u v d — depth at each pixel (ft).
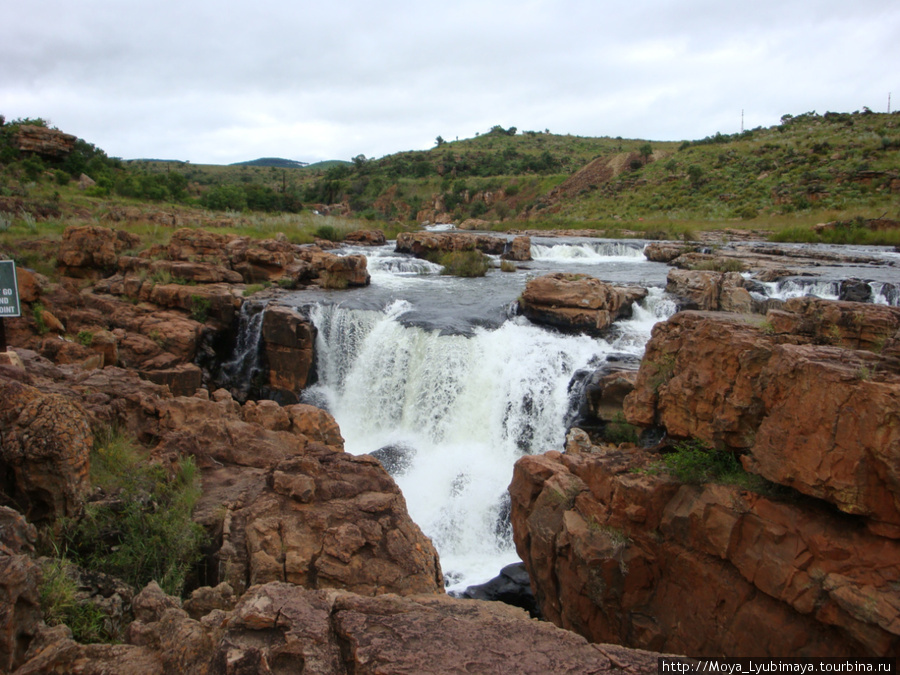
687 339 26.22
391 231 157.58
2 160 171.22
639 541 24.50
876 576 17.70
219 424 33.06
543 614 29.07
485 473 50.21
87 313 63.00
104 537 21.39
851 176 181.68
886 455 17.29
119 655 13.61
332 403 65.92
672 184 234.17
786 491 21.07
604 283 65.87
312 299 73.61
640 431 44.42
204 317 70.08
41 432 20.88
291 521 23.39
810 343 24.36
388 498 25.25
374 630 13.57
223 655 12.42
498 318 66.80
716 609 21.67
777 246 119.75
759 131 309.01
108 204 145.07
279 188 376.68
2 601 13.39
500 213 291.38
